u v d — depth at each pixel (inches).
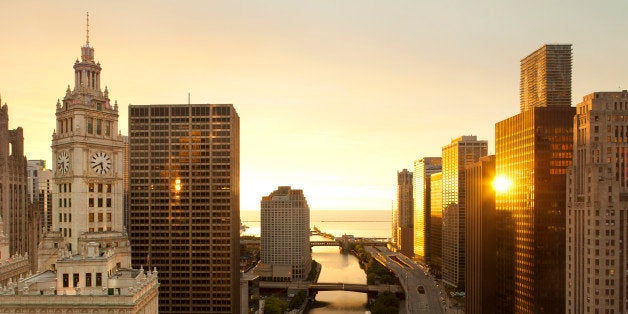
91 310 4151.1
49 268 4963.1
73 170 4815.5
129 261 5054.1
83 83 4953.3
